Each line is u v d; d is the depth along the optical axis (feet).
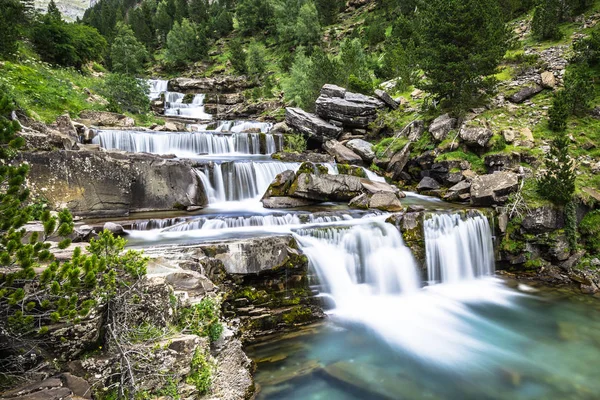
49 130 44.91
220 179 52.26
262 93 153.99
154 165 45.37
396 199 49.98
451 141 61.77
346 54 108.17
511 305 37.70
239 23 254.47
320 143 84.69
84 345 15.94
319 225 39.83
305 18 196.85
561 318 34.81
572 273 43.09
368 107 81.66
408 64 101.65
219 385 19.93
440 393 23.81
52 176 37.68
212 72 209.05
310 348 28.30
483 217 46.24
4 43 71.41
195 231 36.81
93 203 40.14
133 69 165.78
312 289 33.91
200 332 20.48
